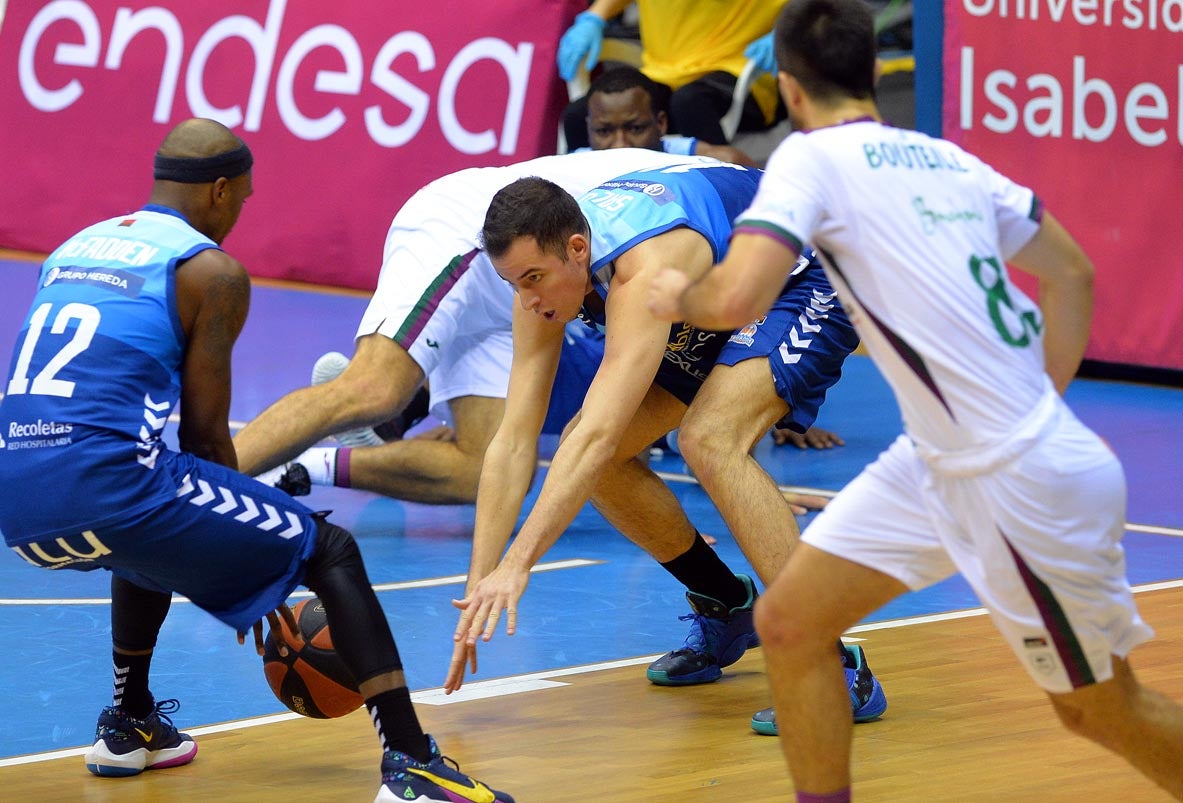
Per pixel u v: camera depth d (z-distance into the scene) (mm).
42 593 15945
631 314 10945
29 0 37281
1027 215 8422
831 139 8070
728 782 10562
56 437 9672
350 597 9875
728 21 28375
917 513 8281
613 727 11859
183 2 35594
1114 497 7973
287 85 34375
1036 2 28109
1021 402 7906
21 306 31031
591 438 10672
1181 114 27875
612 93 21484
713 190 12289
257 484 9977
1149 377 29359
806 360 12336
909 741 11391
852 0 8438
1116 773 10617
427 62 32875
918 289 7883
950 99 28047
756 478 11773
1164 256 28156
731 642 13125
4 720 12023
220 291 9984
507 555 10328
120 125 36062
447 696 12633
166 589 10203
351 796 10383
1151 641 13789
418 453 18406
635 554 17906
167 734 11023
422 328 17172
